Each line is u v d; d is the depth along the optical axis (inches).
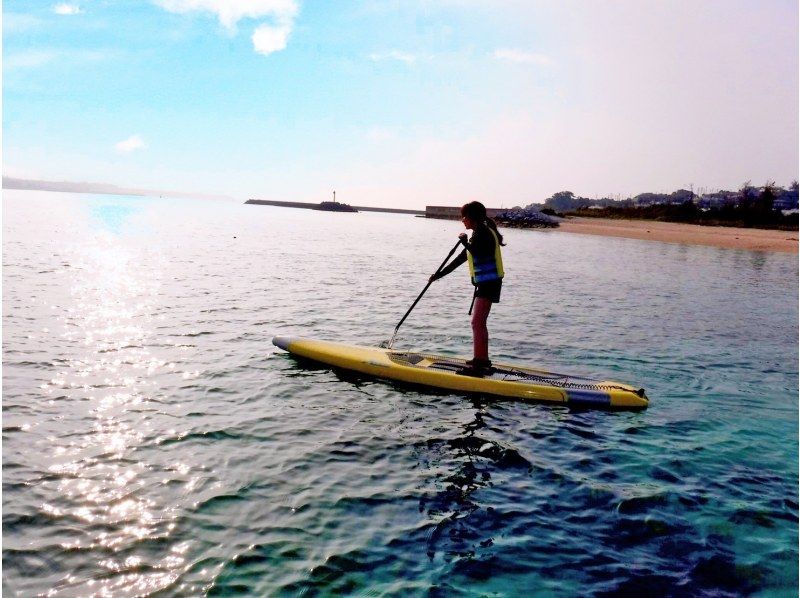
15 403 239.8
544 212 3732.8
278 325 413.4
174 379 281.1
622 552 152.3
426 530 158.7
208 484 179.0
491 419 246.5
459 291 634.8
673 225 2605.8
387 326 427.2
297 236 1674.5
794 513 175.6
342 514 164.9
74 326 384.2
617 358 365.1
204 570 137.4
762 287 767.1
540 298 598.9
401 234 2081.7
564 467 202.7
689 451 221.0
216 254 974.4
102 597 126.8
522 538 156.8
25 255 799.1
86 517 157.9
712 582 141.2
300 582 134.3
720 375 334.3
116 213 3100.4
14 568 135.2
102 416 230.7
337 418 239.8
